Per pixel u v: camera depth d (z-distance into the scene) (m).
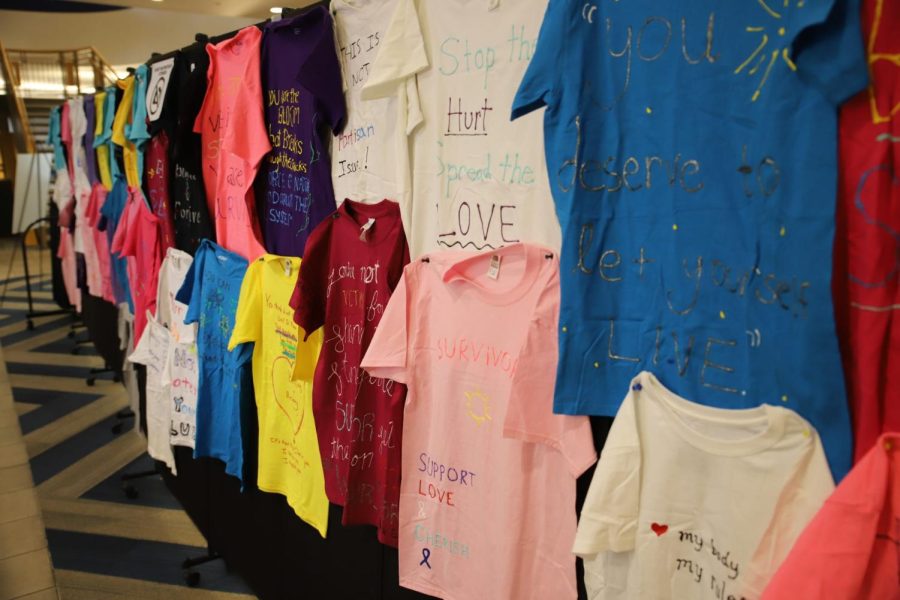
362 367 1.40
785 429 0.83
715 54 0.87
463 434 1.31
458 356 1.30
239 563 2.31
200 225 2.27
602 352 1.06
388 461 1.48
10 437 3.65
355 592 1.74
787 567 0.77
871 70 0.72
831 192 0.75
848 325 0.78
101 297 4.38
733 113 0.86
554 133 1.04
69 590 2.33
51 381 4.56
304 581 1.95
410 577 1.45
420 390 1.38
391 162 1.44
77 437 3.66
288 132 1.71
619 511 1.00
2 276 8.45
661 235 0.98
